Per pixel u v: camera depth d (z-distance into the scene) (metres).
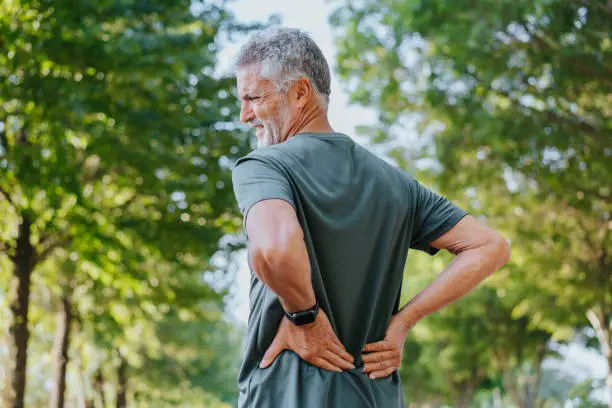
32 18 9.95
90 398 24.94
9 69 9.89
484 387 40.69
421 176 14.91
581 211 14.58
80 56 9.83
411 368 36.94
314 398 1.75
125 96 10.27
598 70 11.52
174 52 10.89
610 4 11.14
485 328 28.89
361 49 14.17
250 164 1.78
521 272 18.14
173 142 11.29
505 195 15.66
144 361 29.98
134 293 16.12
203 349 29.58
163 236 12.27
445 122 14.17
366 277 1.90
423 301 1.99
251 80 1.94
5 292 15.79
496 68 11.75
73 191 10.70
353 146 1.98
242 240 13.03
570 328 21.33
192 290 16.06
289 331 1.77
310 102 1.96
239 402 1.85
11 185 11.91
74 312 18.91
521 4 10.80
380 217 1.93
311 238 1.83
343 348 1.81
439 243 2.07
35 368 29.22
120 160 11.01
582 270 16.47
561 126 12.25
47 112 10.16
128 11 10.52
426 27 11.79
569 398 15.06
